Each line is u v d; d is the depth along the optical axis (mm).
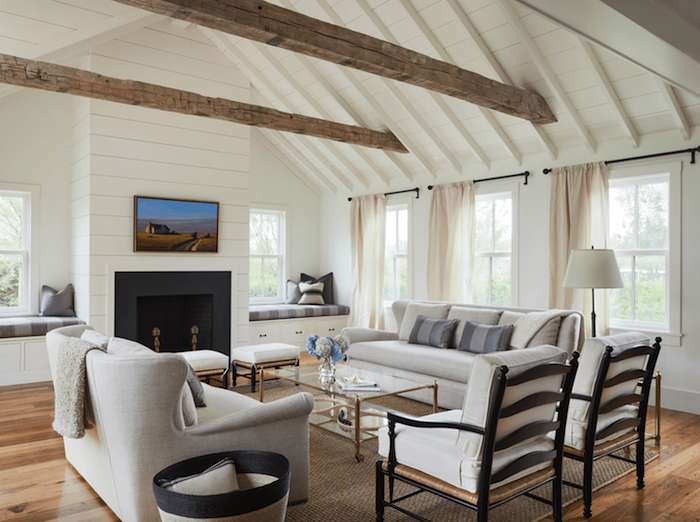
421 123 5918
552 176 5355
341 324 7824
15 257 5832
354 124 6488
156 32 5805
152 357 2273
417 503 2768
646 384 2951
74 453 3094
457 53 4918
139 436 2291
